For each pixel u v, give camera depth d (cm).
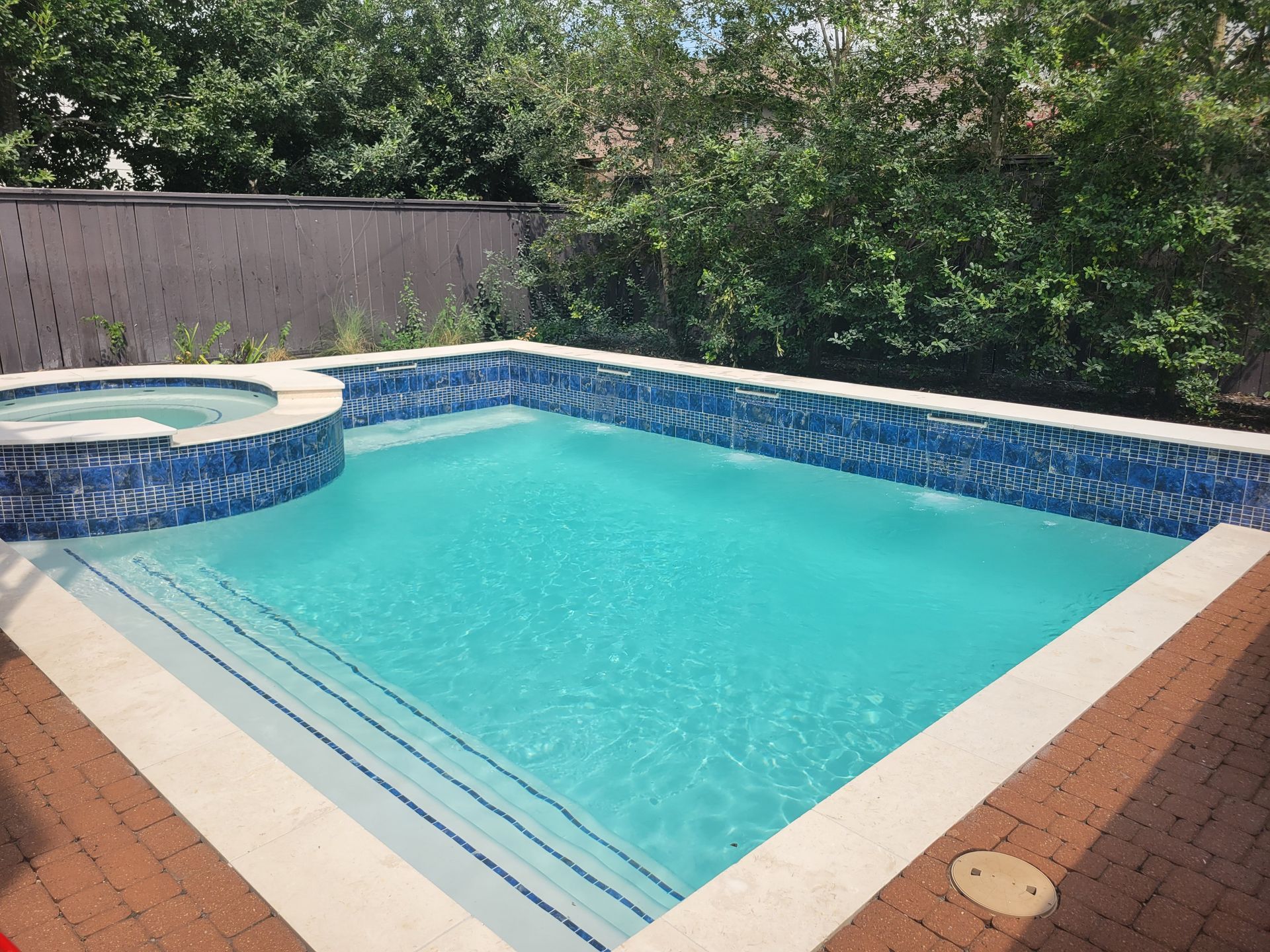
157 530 595
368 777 320
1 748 277
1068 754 277
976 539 581
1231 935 204
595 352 966
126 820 241
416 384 938
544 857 278
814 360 919
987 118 784
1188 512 561
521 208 1166
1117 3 634
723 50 917
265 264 960
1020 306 697
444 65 1356
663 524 621
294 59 1240
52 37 1002
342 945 194
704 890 214
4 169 1014
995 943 200
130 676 317
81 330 856
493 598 498
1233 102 612
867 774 263
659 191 927
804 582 520
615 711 378
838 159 802
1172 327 634
